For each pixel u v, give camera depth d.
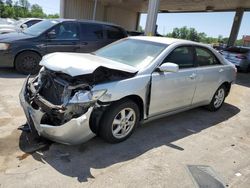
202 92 4.89
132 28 28.42
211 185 3.00
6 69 7.48
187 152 3.70
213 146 3.99
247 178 3.22
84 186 2.73
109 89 3.26
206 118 5.21
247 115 5.74
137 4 21.77
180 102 4.45
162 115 4.25
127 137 3.79
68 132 3.01
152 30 11.17
